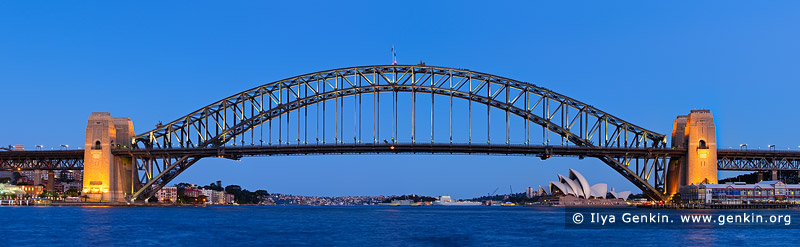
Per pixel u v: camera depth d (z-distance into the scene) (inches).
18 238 4111.7
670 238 4303.6
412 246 3818.9
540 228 5167.3
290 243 3944.4
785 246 3890.3
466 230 4936.0
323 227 5206.7
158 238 4168.3
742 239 4239.7
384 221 6195.9
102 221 5546.3
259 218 6678.2
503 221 6279.5
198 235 4382.4
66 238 4121.6
